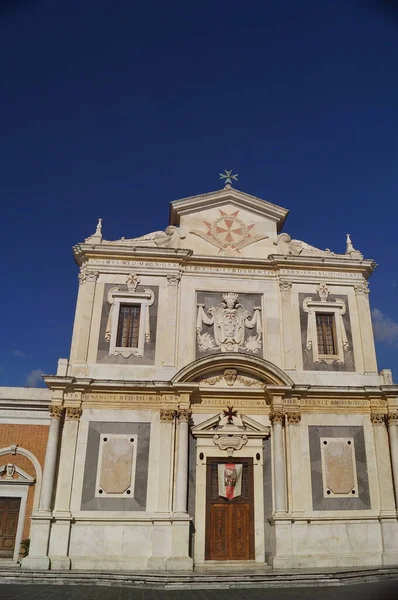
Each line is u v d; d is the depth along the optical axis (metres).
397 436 20.92
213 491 20.08
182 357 21.53
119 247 22.67
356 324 23.12
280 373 20.75
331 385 21.62
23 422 22.12
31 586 15.70
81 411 20.16
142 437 20.12
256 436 20.75
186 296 22.61
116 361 21.17
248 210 24.78
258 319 22.66
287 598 14.05
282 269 23.42
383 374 22.12
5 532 20.53
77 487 19.17
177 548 18.31
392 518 19.80
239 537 19.55
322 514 19.73
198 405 20.97
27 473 21.38
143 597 14.15
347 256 24.30
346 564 18.92
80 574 16.81
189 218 24.23
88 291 22.08
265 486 20.22
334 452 20.72
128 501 19.16
